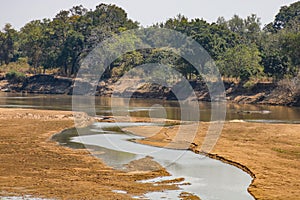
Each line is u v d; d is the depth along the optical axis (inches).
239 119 2327.8
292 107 3174.2
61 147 1417.3
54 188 941.2
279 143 1475.1
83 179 1022.4
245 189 959.6
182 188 962.7
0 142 1462.8
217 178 1050.1
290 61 3609.7
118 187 959.6
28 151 1333.7
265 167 1138.7
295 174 1071.6
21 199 864.3
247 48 3902.6
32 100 3499.0
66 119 2095.2
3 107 2701.8
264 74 3735.2
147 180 1027.3
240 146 1425.9
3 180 997.8
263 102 3432.6
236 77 3799.2
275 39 4318.4
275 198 889.5
